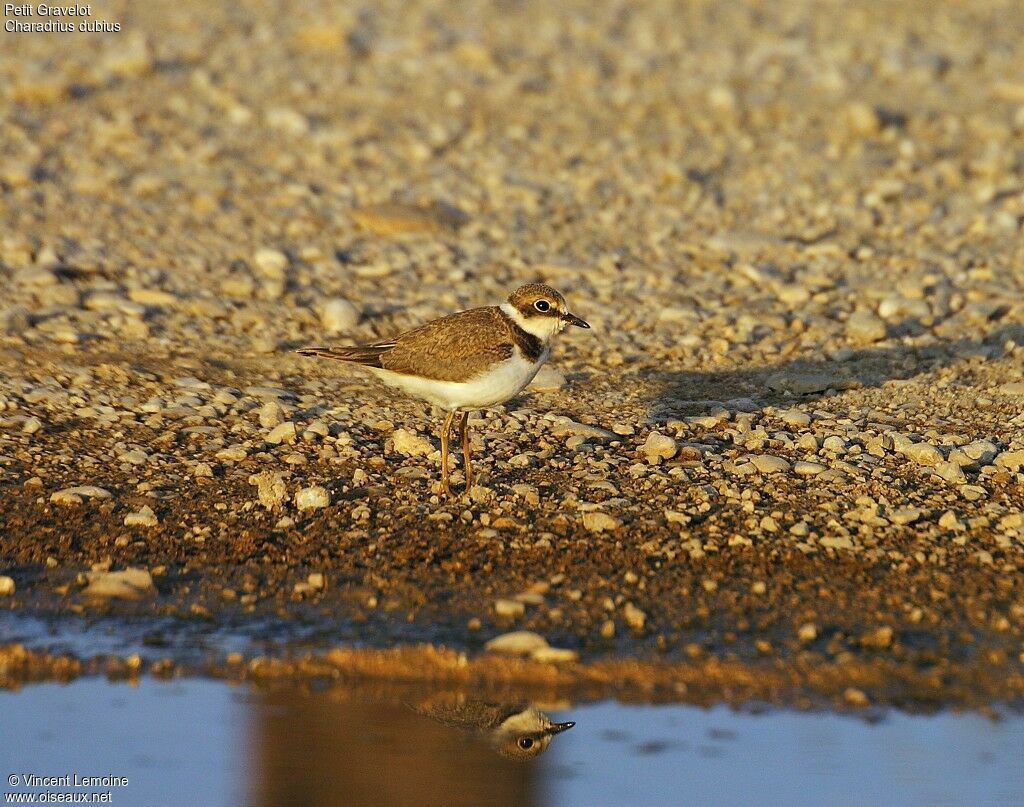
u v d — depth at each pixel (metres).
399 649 9.10
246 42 25.67
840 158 20.64
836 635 9.20
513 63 25.16
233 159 19.66
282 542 10.45
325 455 11.81
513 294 11.16
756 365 14.05
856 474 11.35
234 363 13.91
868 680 8.76
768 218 18.36
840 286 16.05
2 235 16.53
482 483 11.29
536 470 11.59
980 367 13.84
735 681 8.77
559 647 9.09
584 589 9.78
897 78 24.81
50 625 9.48
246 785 7.93
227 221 17.58
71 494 10.91
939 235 17.77
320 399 13.12
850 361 14.12
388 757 8.26
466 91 23.45
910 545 10.28
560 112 22.67
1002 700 8.54
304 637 9.30
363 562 10.18
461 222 17.92
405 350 11.02
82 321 14.51
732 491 11.08
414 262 16.67
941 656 8.96
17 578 9.96
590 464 11.66
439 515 10.75
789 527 10.55
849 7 30.61
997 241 17.50
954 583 9.80
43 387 12.94
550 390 13.37
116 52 23.47
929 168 20.06
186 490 11.20
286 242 17.08
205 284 15.74
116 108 21.48
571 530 10.55
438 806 7.89
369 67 24.53
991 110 23.12
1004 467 11.42
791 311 15.45
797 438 12.09
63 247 16.31
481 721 8.54
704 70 25.19
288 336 14.55
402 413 12.84
